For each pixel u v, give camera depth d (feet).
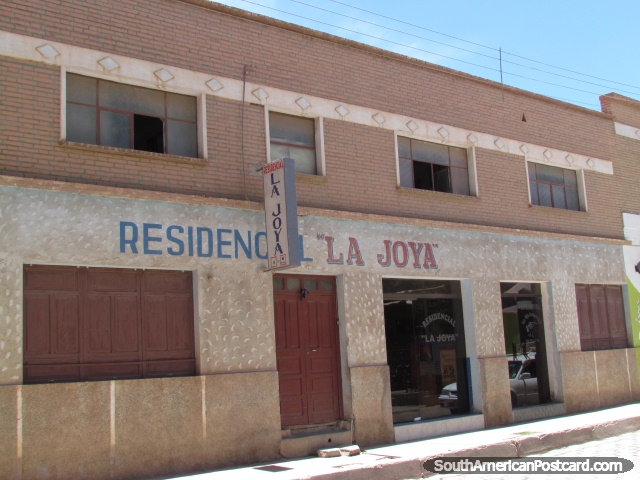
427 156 48.32
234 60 39.32
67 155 32.71
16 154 31.30
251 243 37.73
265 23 40.98
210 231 36.32
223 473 32.55
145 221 34.22
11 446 28.81
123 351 33.17
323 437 38.32
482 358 47.39
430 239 46.21
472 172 50.37
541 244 53.26
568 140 57.88
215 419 34.68
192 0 38.06
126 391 32.14
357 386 40.45
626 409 52.90
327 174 42.06
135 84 35.88
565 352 52.90
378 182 44.42
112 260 32.81
